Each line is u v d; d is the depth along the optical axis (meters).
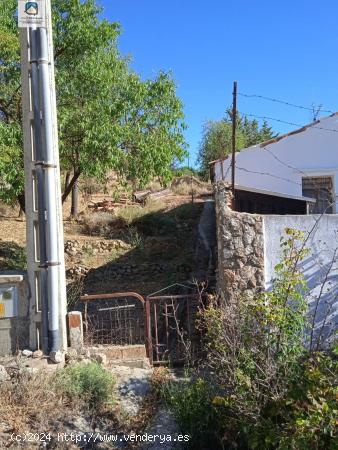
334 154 12.08
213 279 10.19
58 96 13.70
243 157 12.62
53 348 6.91
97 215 19.97
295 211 12.22
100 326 9.81
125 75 14.77
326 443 4.73
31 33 7.14
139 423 6.12
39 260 7.11
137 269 14.59
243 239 7.24
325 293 7.17
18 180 12.62
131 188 16.66
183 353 7.45
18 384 6.27
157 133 14.68
